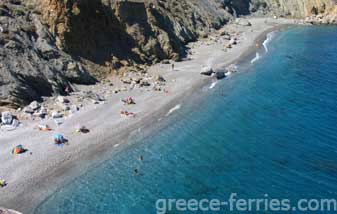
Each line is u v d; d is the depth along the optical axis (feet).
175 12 336.70
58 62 215.51
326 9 481.87
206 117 201.05
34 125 178.70
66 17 225.76
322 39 379.76
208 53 306.14
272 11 498.28
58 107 194.49
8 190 140.05
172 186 148.15
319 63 296.10
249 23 425.69
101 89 219.61
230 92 233.35
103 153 165.99
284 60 301.02
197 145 175.83
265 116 204.13
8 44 199.93
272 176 154.10
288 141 179.73
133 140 176.96
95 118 190.39
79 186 146.00
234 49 322.34
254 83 249.34
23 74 196.24
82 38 232.94
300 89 240.94
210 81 248.73
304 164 161.68
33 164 153.89
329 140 180.34
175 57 280.51
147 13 285.02
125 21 264.31
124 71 241.96
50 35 223.10
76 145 168.45
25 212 131.95
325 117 202.90
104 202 139.03
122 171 155.84
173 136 182.29
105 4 256.32
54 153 161.68
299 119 200.75
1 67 190.90
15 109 185.57
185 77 251.19
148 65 263.08
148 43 270.67
